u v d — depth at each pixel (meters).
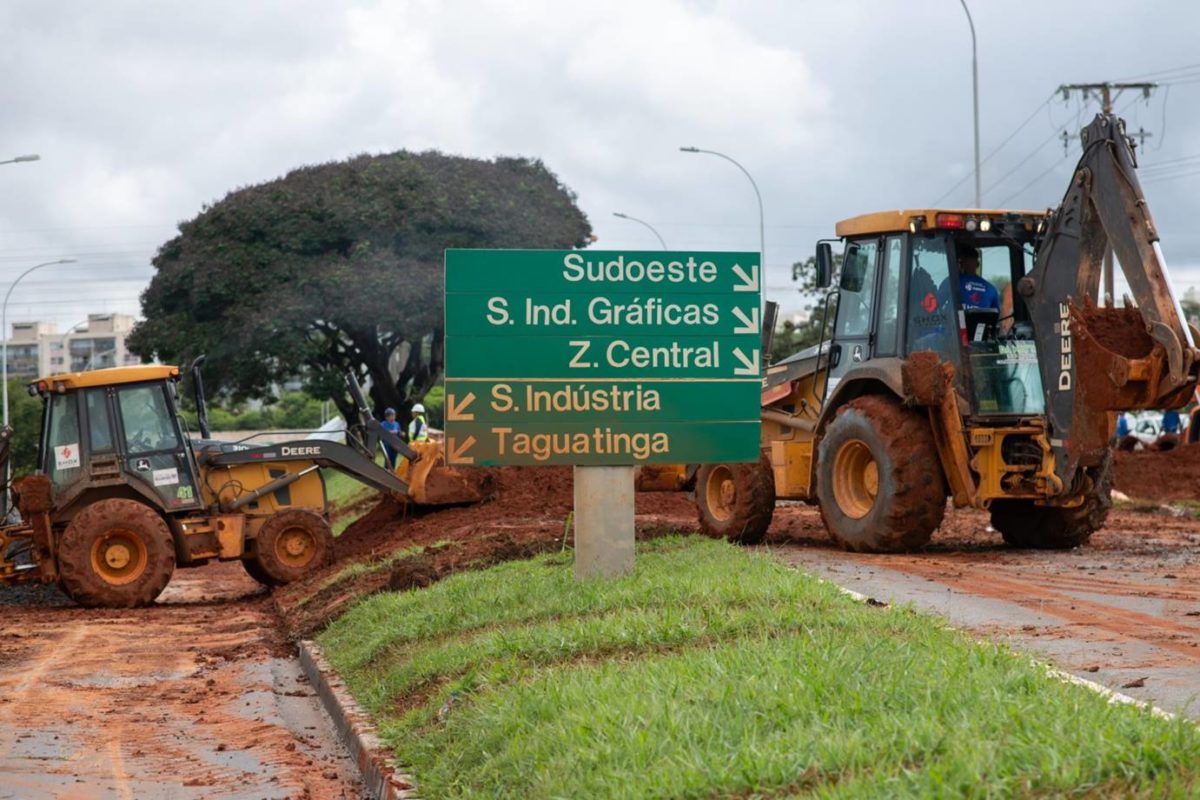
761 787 5.63
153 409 20.98
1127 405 13.67
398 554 18.80
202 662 14.63
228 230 51.44
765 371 18.45
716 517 17.44
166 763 9.67
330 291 49.22
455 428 12.65
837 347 17.02
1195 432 34.88
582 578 12.69
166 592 23.34
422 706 9.45
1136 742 5.38
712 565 12.34
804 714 6.41
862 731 5.99
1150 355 13.41
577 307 12.78
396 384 54.22
